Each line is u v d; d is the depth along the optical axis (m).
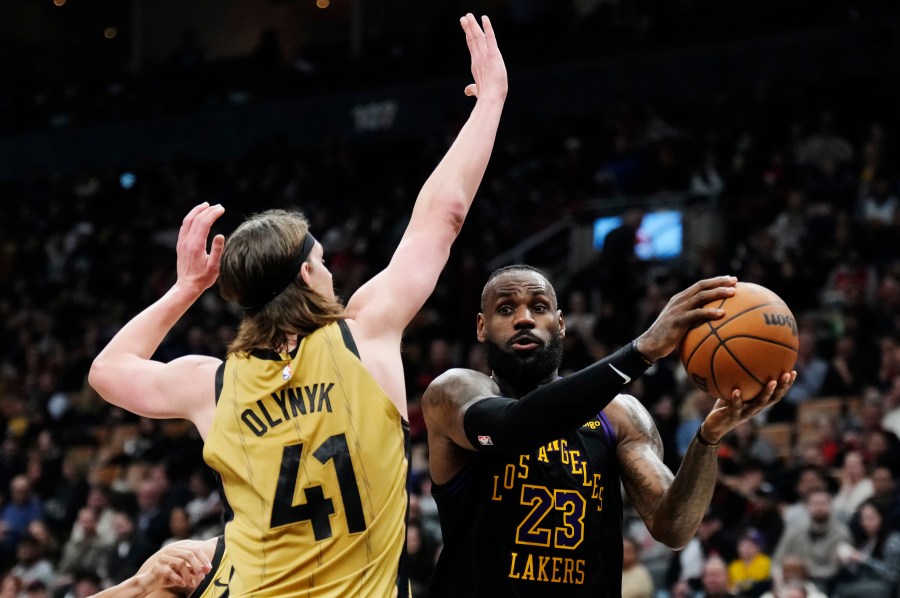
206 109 22.14
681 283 12.84
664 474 3.08
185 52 23.75
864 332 11.02
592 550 3.05
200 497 11.03
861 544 7.90
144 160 22.64
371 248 16.50
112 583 10.49
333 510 2.46
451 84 19.89
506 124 19.12
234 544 2.50
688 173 15.27
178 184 20.95
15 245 20.55
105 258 19.64
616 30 18.70
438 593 3.13
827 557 7.74
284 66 22.55
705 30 17.86
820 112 15.72
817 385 10.60
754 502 8.43
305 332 2.59
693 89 17.84
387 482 2.50
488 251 15.84
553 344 3.13
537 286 3.14
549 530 3.04
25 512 12.74
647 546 8.64
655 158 15.80
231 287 2.63
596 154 16.81
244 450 2.53
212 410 2.60
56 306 18.09
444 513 3.14
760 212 14.19
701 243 14.16
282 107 21.45
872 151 14.04
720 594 7.38
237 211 19.61
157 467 12.02
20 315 18.30
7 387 16.56
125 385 2.68
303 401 2.53
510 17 21.41
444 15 20.83
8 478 13.67
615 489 3.15
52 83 25.03
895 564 7.44
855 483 8.34
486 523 3.06
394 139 20.31
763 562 7.81
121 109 23.02
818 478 8.28
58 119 23.61
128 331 2.78
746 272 12.68
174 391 2.65
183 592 3.06
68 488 12.75
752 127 15.81
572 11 19.73
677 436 9.80
